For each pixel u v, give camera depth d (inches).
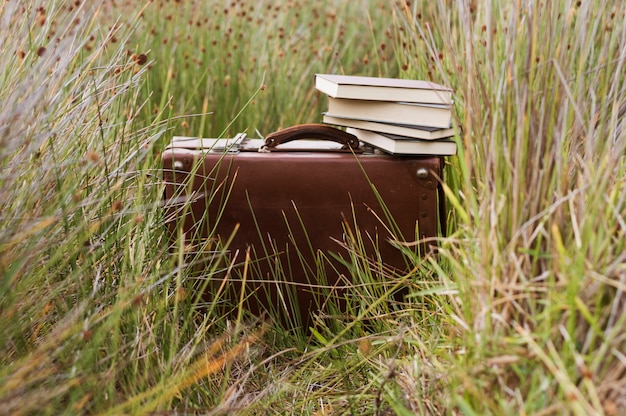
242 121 113.0
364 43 136.9
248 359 68.2
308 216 70.9
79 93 71.9
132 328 58.7
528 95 54.3
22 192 59.0
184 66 111.7
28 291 57.6
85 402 51.7
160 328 61.9
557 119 55.0
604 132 63.7
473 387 48.8
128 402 51.0
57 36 71.1
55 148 64.6
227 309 72.2
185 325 61.8
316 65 126.2
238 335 71.6
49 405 50.1
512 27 60.4
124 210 63.4
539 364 49.2
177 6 112.4
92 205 64.9
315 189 70.5
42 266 60.8
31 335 58.3
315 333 68.2
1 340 52.7
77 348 55.9
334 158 70.5
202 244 70.6
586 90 71.0
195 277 67.9
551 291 48.9
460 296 55.6
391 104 70.8
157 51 111.8
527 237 53.1
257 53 124.6
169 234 70.4
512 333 51.4
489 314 51.9
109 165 69.4
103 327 53.2
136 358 56.4
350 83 70.5
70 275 59.2
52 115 64.8
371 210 70.8
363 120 72.1
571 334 47.7
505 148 54.2
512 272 52.3
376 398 58.5
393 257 71.8
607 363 47.5
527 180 54.3
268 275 71.9
